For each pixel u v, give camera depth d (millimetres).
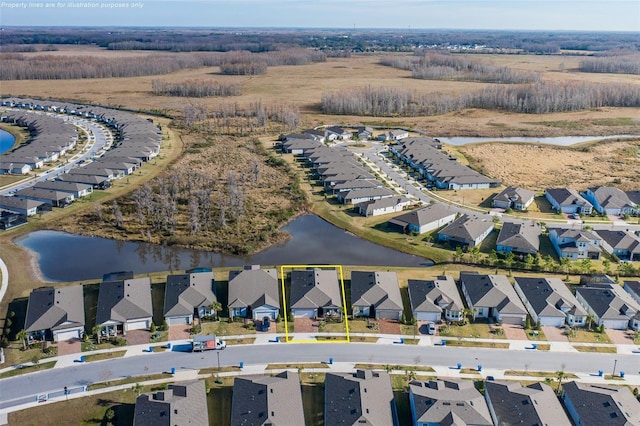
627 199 144750
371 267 112938
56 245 123875
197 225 129125
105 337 87625
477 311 94562
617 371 81500
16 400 73875
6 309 95312
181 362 82250
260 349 85688
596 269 111375
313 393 76125
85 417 71250
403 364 82438
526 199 146500
